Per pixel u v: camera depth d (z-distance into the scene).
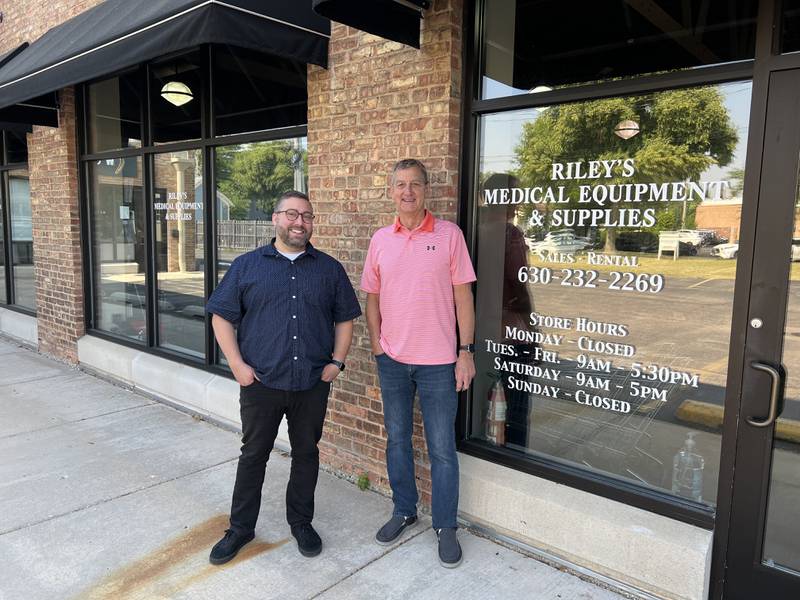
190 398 5.22
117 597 2.76
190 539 3.24
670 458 2.86
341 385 3.93
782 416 2.52
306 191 4.39
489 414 3.48
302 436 3.10
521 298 3.30
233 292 2.94
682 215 2.75
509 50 3.22
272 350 2.93
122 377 6.03
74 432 4.79
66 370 6.66
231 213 5.01
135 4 4.40
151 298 5.88
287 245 2.97
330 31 3.75
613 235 2.96
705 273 2.69
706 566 2.59
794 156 2.40
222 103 4.93
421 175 2.95
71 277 6.66
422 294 2.99
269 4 3.43
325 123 3.86
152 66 5.57
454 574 2.93
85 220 6.62
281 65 4.38
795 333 2.46
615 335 2.99
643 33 2.79
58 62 4.56
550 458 3.26
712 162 2.65
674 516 2.78
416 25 3.29
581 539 2.88
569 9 2.99
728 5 2.55
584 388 3.12
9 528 3.33
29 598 2.74
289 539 3.24
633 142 2.87
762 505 2.56
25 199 7.89
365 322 3.74
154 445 4.53
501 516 3.18
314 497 3.44
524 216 3.25
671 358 2.82
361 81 3.63
